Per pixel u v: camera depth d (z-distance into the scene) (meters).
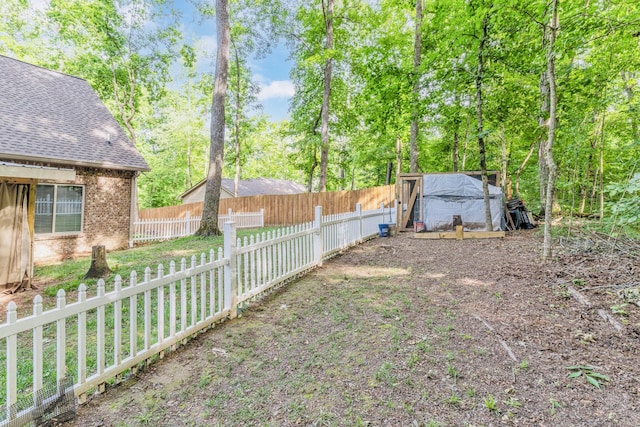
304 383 2.77
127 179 11.88
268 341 3.56
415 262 7.01
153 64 19.59
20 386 2.69
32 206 6.36
